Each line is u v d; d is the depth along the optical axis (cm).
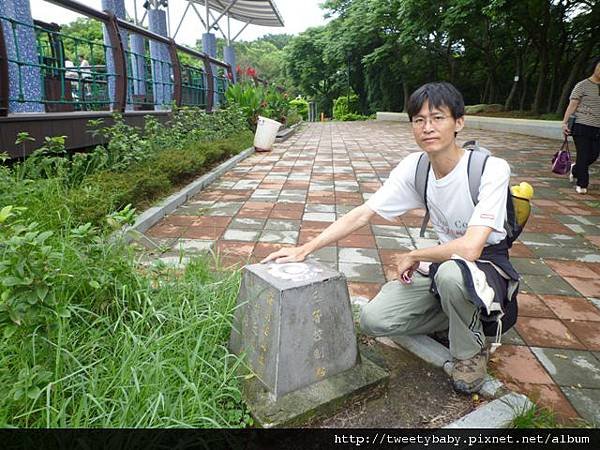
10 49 475
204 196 520
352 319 194
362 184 609
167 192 482
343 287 188
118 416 151
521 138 1223
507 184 182
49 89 595
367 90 3166
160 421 151
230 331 211
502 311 184
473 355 192
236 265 282
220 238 379
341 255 351
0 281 162
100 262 214
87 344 179
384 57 2500
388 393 194
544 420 179
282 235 390
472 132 1431
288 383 177
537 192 584
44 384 158
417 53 2317
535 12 1417
